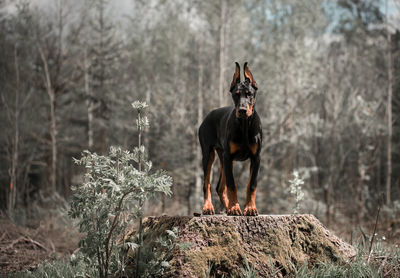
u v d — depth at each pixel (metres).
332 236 4.83
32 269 6.11
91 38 21.08
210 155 5.54
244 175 14.72
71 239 9.12
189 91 19.02
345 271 4.24
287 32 22.67
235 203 4.77
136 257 4.21
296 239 4.66
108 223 4.11
